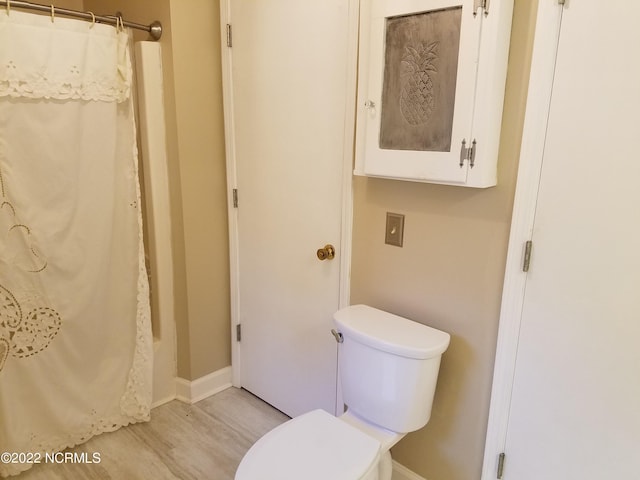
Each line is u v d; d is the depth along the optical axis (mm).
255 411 2242
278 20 1810
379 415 1468
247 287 2250
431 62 1268
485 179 1244
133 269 2025
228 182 2193
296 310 2025
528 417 1376
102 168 1854
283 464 1214
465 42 1186
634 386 1174
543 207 1245
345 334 1515
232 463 1886
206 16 2025
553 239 1242
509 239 1302
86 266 1864
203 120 2104
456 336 1477
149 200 2117
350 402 1557
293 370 2111
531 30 1184
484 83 1180
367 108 1428
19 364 1757
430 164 1309
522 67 1210
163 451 1949
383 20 1343
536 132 1219
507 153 1271
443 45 1235
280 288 2078
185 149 2062
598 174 1148
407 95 1333
